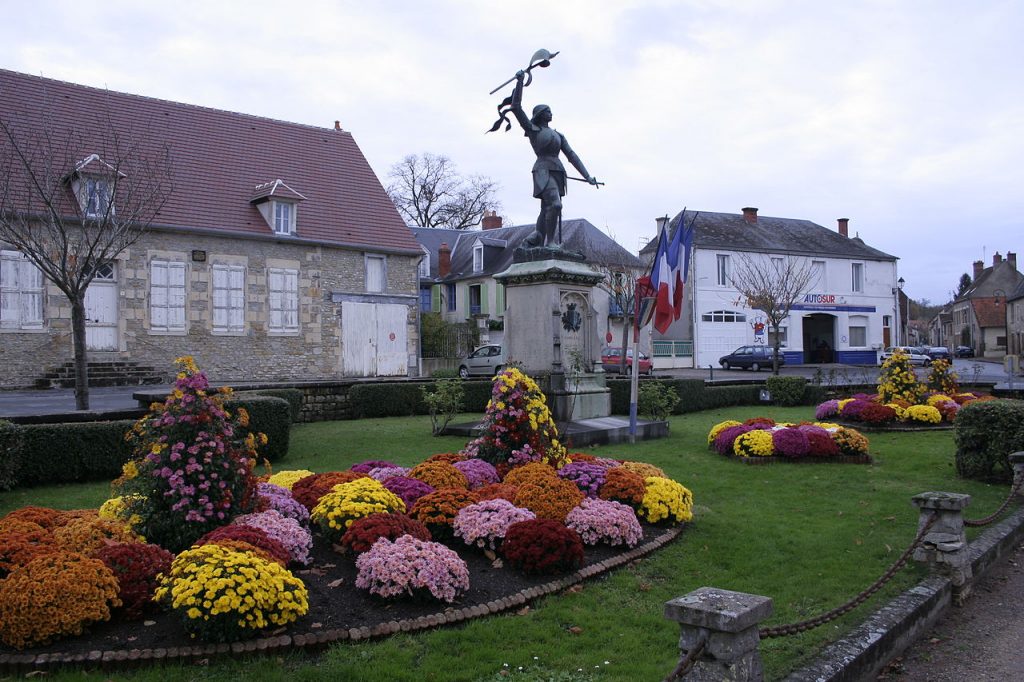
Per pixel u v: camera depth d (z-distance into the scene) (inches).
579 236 1561.3
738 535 273.3
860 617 196.5
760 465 413.4
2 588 163.9
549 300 483.2
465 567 202.1
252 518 216.7
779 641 182.2
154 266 900.0
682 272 488.4
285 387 590.9
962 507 227.6
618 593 212.7
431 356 1440.7
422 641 176.1
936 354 1792.6
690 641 131.5
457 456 341.4
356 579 198.7
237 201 995.3
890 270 1769.2
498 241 1683.1
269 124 1122.7
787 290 1401.3
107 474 372.8
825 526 287.0
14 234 474.0
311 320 1019.3
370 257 1079.6
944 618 214.4
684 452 452.1
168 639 166.9
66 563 172.4
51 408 617.9
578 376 494.3
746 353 1496.1
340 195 1102.4
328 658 165.3
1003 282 2655.0
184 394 215.8
